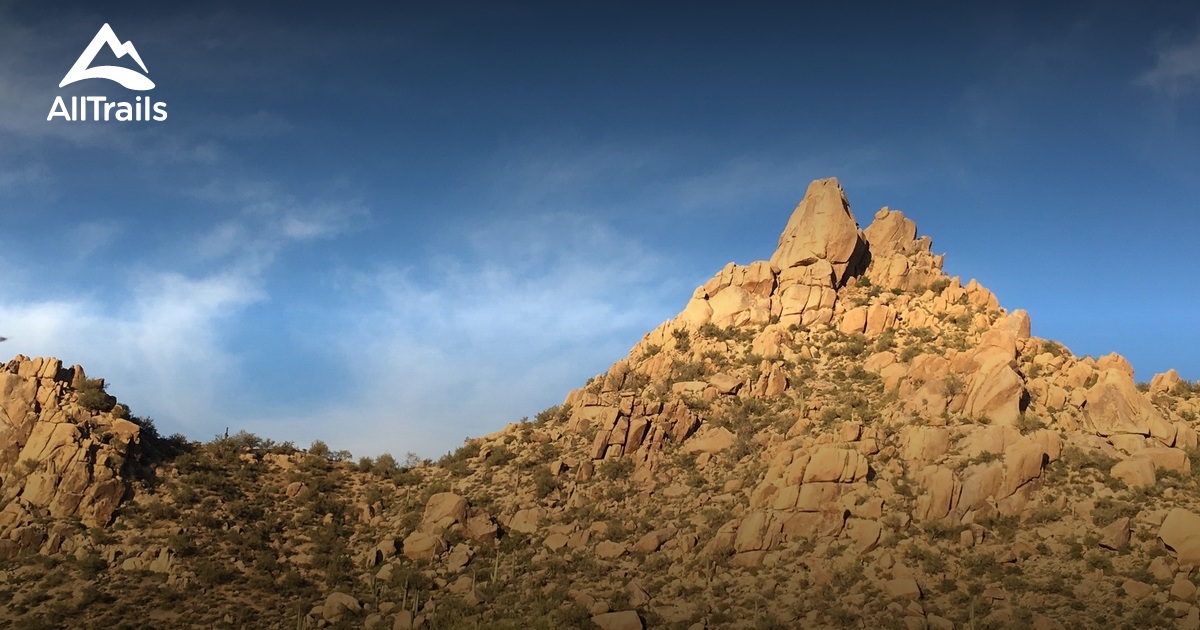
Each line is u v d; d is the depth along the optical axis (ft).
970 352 288.71
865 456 258.57
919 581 222.89
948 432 258.98
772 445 279.69
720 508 260.83
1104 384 270.05
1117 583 213.87
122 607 238.68
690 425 295.89
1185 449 256.11
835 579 226.38
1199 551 214.07
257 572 264.11
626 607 228.43
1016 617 205.67
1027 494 241.14
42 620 229.25
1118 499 237.45
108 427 292.81
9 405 283.18
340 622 236.22
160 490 289.33
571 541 260.21
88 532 263.08
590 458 293.02
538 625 221.46
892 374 295.48
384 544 273.33
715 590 231.09
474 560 261.85
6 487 268.21
